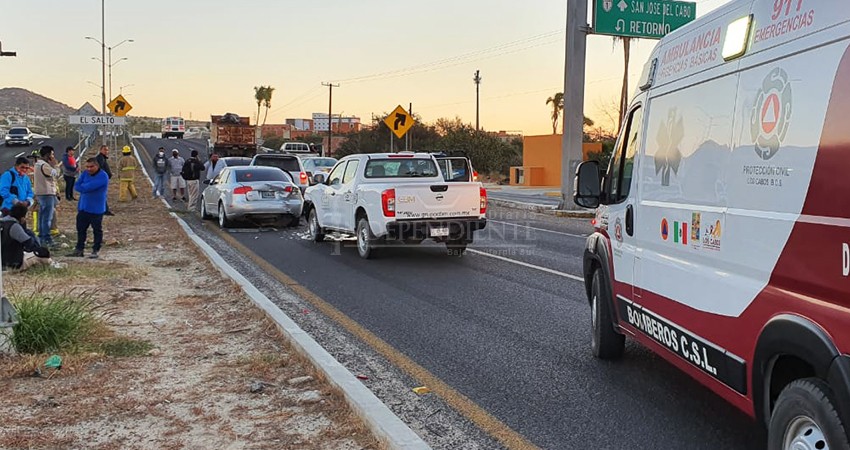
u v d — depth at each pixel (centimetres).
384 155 1420
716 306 434
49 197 1409
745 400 408
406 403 568
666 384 610
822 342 327
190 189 2330
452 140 5366
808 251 341
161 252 1360
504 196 3272
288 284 1080
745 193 401
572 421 527
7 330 621
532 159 4503
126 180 2520
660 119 534
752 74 399
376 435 468
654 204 534
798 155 351
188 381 587
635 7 2359
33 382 575
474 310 901
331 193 1490
